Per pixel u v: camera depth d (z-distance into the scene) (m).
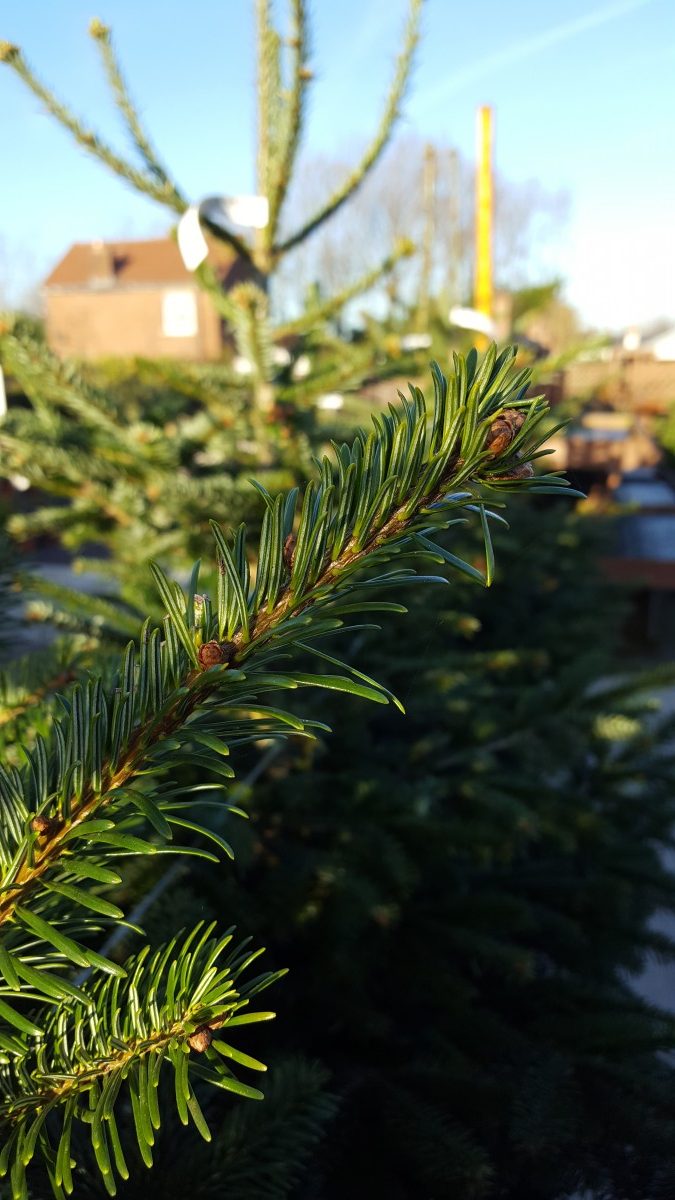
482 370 0.20
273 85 0.95
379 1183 0.61
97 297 9.65
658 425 4.07
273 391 0.96
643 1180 0.67
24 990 0.26
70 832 0.21
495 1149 0.69
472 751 1.03
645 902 1.17
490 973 0.94
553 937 1.03
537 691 1.11
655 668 1.10
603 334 1.17
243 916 0.71
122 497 0.91
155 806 0.20
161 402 1.20
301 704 0.83
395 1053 0.77
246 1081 0.70
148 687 0.22
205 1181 0.35
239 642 0.21
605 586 2.38
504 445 0.19
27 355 0.87
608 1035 0.80
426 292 1.92
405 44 0.95
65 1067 0.23
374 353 1.04
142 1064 0.21
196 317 9.49
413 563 0.95
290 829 0.86
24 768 0.26
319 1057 0.74
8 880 0.22
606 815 1.20
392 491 0.20
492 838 0.86
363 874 0.79
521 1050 0.78
